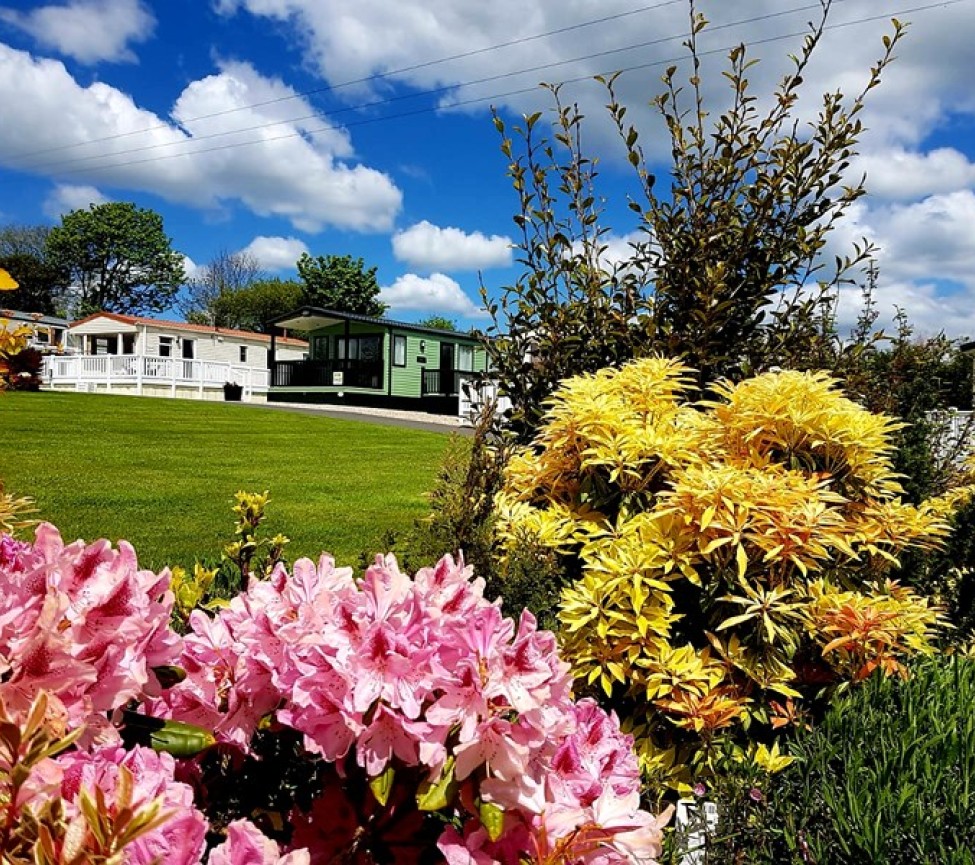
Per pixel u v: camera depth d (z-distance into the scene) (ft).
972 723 7.49
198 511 24.34
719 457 9.34
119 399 73.15
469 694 3.67
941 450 16.79
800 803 6.77
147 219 217.15
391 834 4.02
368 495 29.30
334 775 4.18
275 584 4.82
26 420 50.08
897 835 5.79
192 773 4.53
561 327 12.51
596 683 8.38
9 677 3.16
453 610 4.45
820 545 8.00
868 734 7.48
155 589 3.92
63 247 207.92
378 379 100.53
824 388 9.14
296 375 105.91
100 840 2.27
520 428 12.33
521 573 7.92
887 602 8.39
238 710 4.30
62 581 3.48
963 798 6.11
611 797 4.14
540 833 3.66
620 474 9.06
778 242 12.51
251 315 203.10
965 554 12.67
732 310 12.35
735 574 8.01
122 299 215.51
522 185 12.73
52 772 2.78
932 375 17.06
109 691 3.43
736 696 8.03
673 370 10.34
